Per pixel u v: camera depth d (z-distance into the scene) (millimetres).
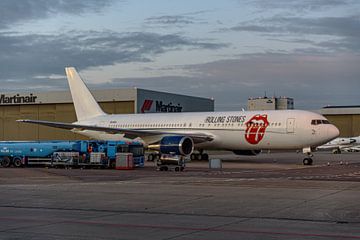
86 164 44062
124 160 42219
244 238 12695
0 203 19844
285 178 31969
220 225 14727
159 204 19438
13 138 91875
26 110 90562
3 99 91500
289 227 14391
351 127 114500
